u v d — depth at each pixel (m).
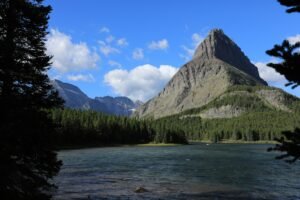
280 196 32.78
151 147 151.38
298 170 53.72
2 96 17.72
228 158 79.62
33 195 17.89
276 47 9.05
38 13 19.16
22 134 17.31
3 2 18.69
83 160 73.31
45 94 19.36
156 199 31.11
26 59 19.11
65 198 30.52
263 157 82.50
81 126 149.75
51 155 18.80
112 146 157.88
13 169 16.89
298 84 9.35
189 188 37.00
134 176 46.41
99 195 32.41
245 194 33.75
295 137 9.57
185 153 101.56
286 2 9.06
